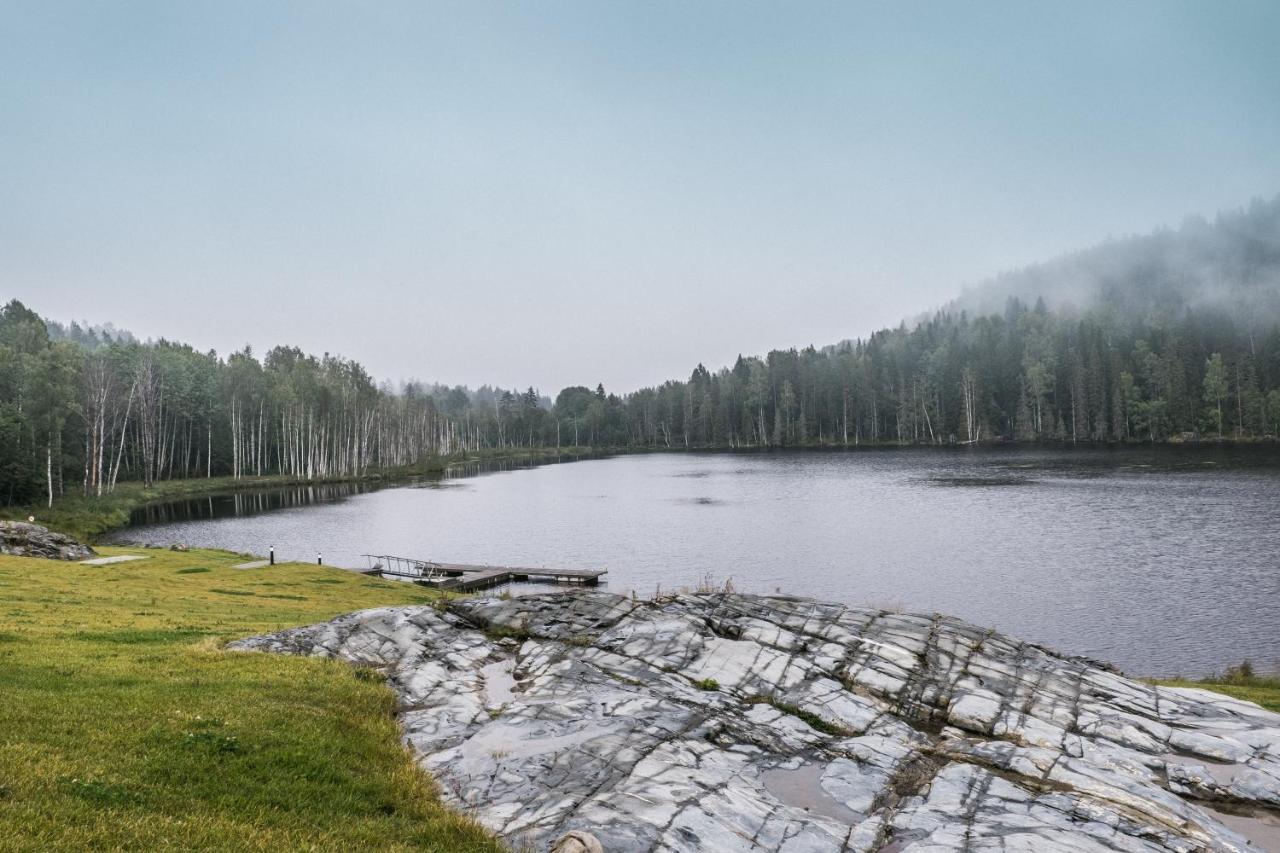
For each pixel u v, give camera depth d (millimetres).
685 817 11930
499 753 14555
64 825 9406
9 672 16016
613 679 19188
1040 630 36719
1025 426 179500
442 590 45406
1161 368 163625
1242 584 43469
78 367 96375
